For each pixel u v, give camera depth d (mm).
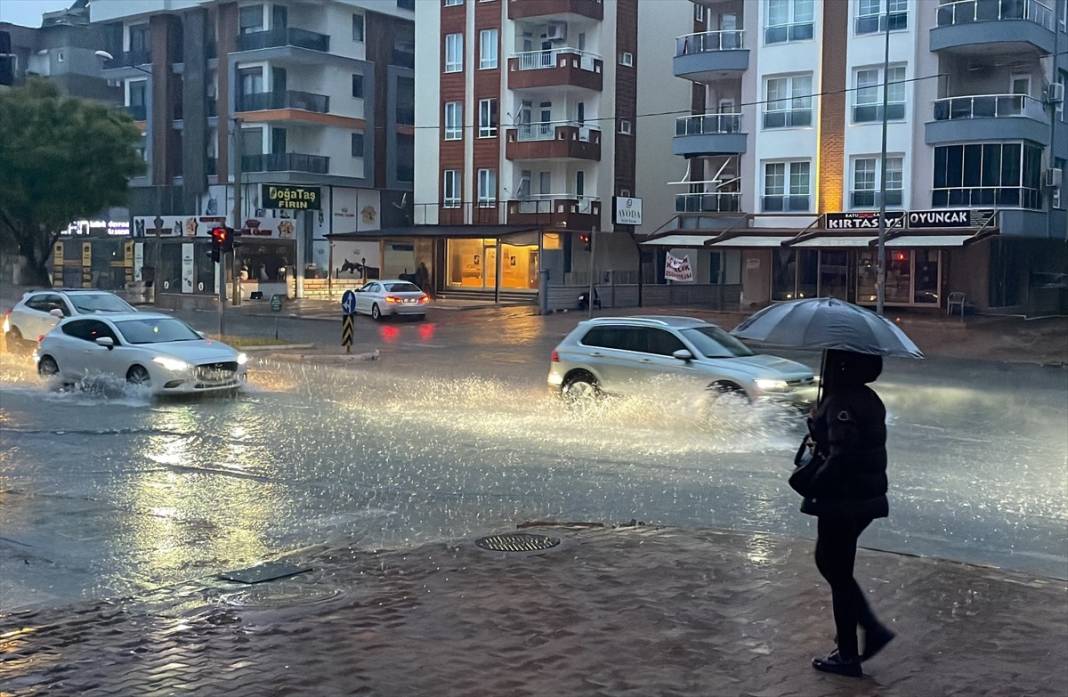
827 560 5246
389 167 62188
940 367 27500
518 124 51594
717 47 43875
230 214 59750
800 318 5449
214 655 5555
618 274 52938
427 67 54469
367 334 35562
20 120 46812
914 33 39031
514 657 5465
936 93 38844
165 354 18062
